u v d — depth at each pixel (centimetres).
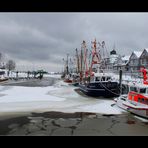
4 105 1941
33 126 1230
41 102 2155
